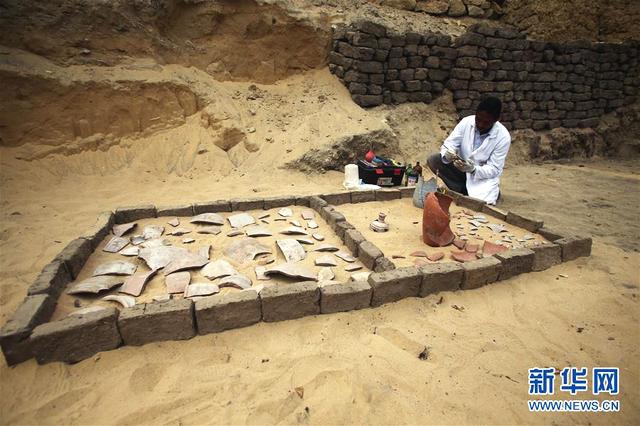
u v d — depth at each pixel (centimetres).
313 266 279
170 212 362
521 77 738
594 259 315
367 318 228
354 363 192
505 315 237
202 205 370
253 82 652
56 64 497
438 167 485
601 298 258
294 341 206
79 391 171
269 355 196
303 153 531
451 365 194
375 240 334
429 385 180
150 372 183
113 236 315
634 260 315
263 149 548
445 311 238
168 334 202
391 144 600
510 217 383
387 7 852
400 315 232
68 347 185
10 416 158
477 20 933
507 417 166
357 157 571
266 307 216
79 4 507
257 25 632
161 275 259
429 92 705
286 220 366
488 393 177
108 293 236
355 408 167
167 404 165
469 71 697
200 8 605
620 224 407
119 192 435
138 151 518
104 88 503
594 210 458
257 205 389
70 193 421
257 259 288
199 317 204
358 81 639
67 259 245
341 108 623
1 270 262
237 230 337
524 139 767
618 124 871
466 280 259
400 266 284
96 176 469
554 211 452
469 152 449
